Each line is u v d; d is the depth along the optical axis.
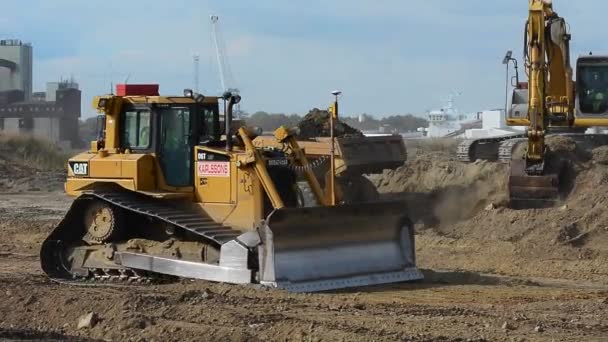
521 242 27.62
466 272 23.06
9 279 21.47
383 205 20.94
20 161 61.38
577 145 32.12
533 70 30.72
